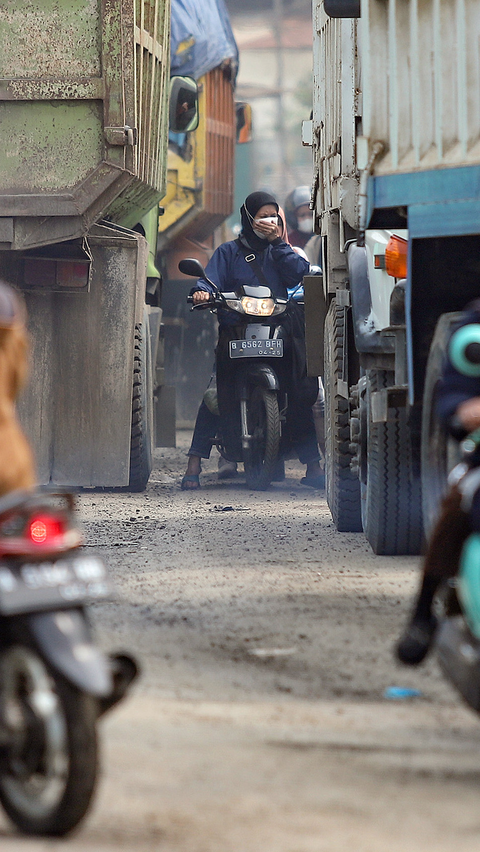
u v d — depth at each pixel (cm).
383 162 1805
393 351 2206
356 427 2592
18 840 964
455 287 1823
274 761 1111
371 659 1537
